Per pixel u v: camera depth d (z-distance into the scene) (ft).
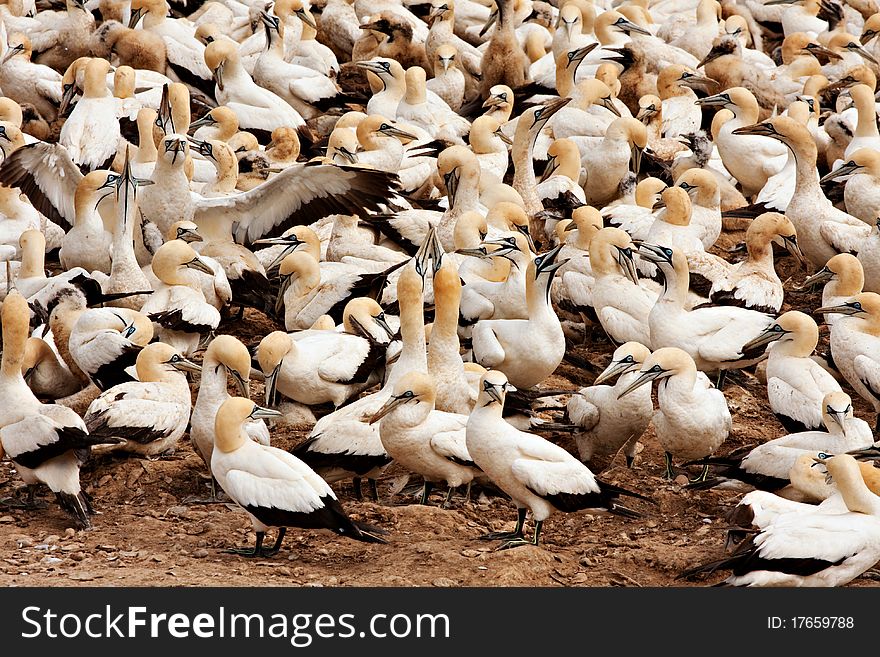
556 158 77.77
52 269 72.02
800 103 86.89
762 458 50.03
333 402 56.44
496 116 89.51
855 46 104.73
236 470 44.37
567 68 92.12
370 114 86.89
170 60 95.04
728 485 50.72
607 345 66.69
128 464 51.39
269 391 54.44
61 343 58.65
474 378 54.08
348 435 49.42
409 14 108.47
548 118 78.79
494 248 63.52
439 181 80.89
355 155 76.23
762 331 58.39
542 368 56.90
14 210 70.18
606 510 45.96
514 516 50.31
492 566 44.80
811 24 118.01
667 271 59.00
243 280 65.67
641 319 60.95
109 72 91.35
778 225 64.75
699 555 46.47
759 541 42.63
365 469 49.52
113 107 79.77
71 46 95.66
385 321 58.90
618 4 124.57
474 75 103.71
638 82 96.27
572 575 44.88
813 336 55.26
